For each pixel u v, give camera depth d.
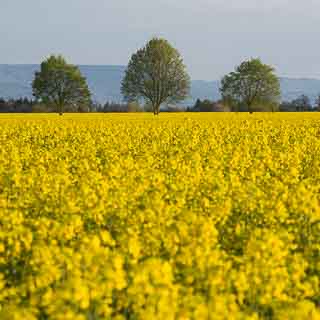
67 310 14.69
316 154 51.75
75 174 39.78
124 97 185.12
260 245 19.08
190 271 18.34
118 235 24.41
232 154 48.94
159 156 50.66
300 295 18.39
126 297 16.77
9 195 32.91
